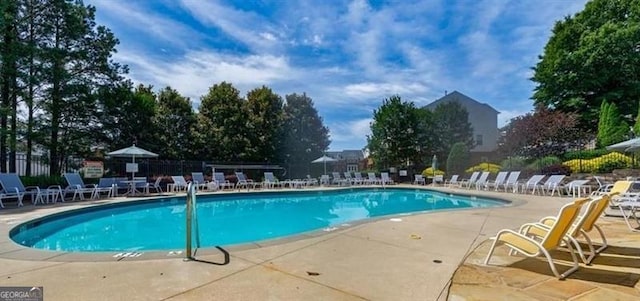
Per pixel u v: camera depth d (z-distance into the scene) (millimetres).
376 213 11602
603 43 21609
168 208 11977
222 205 13219
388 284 3203
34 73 13867
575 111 22969
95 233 8070
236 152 23094
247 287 3100
